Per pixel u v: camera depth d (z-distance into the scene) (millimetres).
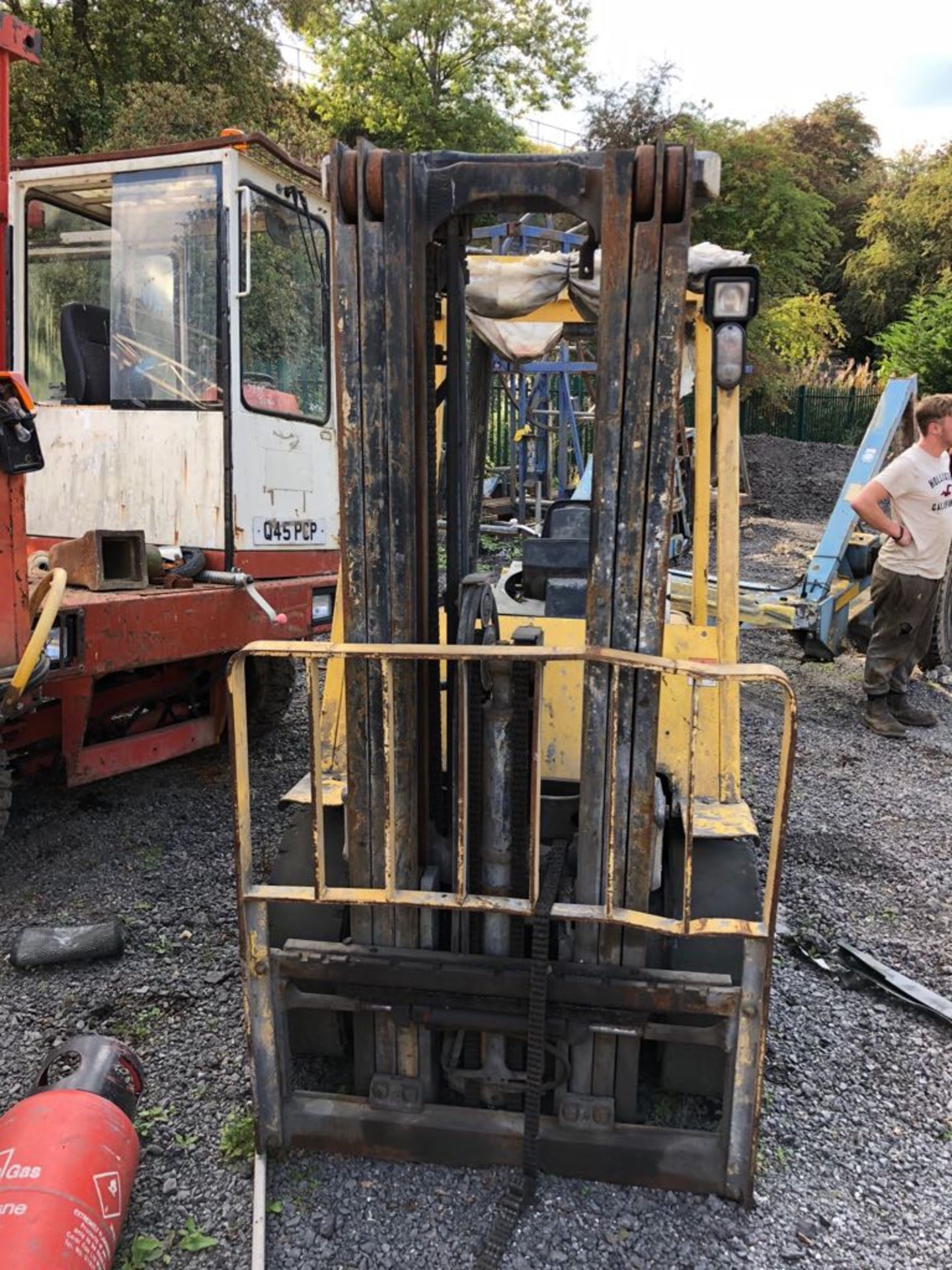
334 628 3008
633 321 1948
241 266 4398
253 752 5512
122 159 4551
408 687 2184
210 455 4500
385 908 2266
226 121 13250
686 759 2781
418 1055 2309
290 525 4941
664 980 2113
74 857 4141
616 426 1999
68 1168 1934
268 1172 2342
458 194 2033
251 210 4430
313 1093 2387
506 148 24812
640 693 2076
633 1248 2148
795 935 3588
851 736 6133
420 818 2344
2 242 3199
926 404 5742
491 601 2502
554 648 2004
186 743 4801
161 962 3332
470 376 3525
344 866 2535
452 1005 2186
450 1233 2184
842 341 30641
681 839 2545
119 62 14195
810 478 18266
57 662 3564
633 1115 2311
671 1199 2273
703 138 21281
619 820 2143
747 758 5664
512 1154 2273
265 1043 2279
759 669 1931
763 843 4453
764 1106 2658
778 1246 2170
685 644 3139
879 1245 2205
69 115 13750
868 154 39312
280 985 2271
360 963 2205
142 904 3748
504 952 2275
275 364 4883
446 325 2451
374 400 2076
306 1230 2188
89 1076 2227
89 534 4062
